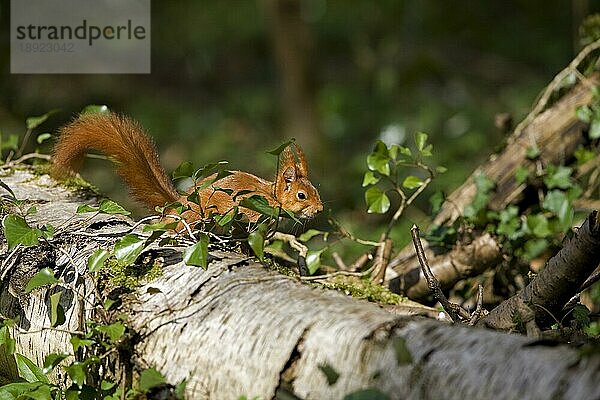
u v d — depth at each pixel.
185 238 5.57
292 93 20.67
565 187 8.14
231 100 22.72
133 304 4.99
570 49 22.11
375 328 4.10
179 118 21.92
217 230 6.48
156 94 22.86
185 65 24.06
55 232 6.11
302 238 7.31
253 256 5.67
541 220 8.00
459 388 3.72
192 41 24.84
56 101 20.45
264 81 23.72
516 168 8.52
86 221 6.32
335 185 15.88
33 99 20.12
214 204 6.45
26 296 5.83
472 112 19.03
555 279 5.52
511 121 9.24
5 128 18.91
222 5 25.77
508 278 8.07
